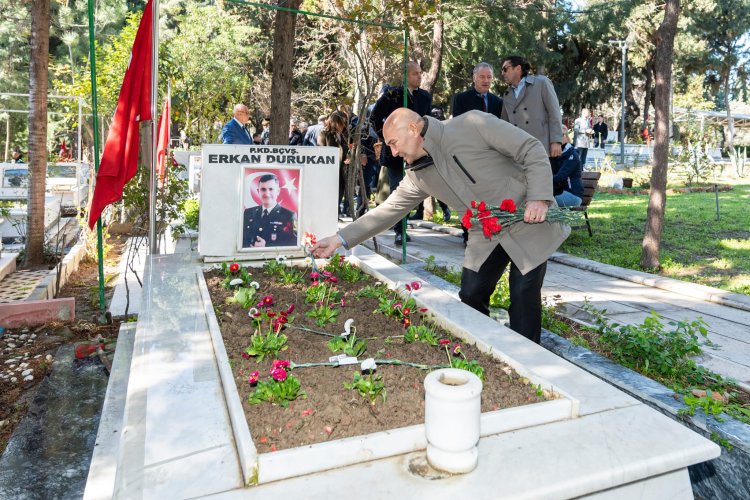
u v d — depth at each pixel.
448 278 5.66
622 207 12.50
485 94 6.49
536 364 2.60
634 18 25.70
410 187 3.57
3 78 22.97
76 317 5.32
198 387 2.35
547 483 1.74
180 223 7.21
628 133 37.44
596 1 25.38
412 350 2.82
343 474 1.79
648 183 18.31
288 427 2.02
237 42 19.77
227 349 2.77
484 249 3.42
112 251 8.92
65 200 13.74
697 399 2.87
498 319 4.20
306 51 14.64
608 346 3.88
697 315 4.81
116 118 4.95
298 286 4.02
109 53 14.98
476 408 1.77
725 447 2.61
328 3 7.03
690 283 5.68
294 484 1.74
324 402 2.22
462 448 1.77
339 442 1.85
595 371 3.34
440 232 9.09
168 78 11.30
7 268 6.69
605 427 2.08
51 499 2.66
